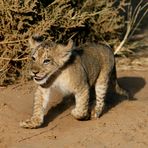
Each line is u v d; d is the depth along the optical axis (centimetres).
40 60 1034
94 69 1116
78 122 1094
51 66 1038
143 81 1371
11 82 1305
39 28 1305
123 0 1497
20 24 1285
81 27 1459
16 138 1032
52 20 1317
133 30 1592
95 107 1128
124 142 1008
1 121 1093
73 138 1020
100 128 1057
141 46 1588
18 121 1097
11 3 1291
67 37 1433
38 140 1022
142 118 1103
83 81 1067
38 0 1341
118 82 1325
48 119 1109
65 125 1082
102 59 1142
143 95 1282
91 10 1467
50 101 1193
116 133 1038
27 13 1328
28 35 1299
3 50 1306
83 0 1465
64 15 1369
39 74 1033
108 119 1102
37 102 1072
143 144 1003
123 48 1501
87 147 986
